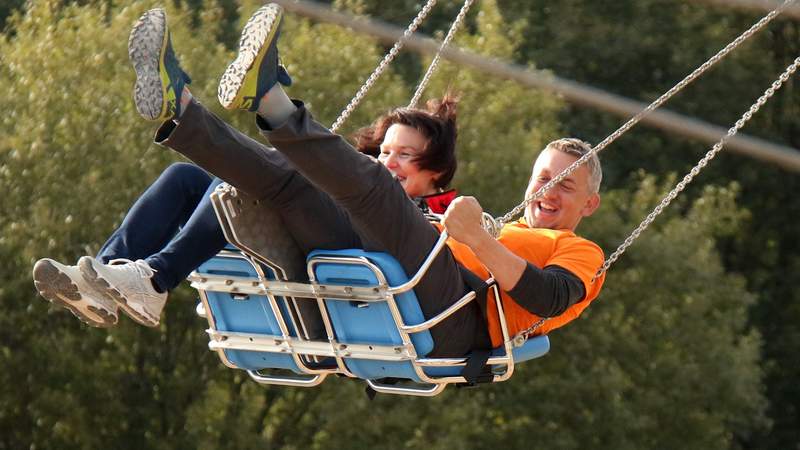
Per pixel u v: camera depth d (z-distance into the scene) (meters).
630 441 31.39
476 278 8.80
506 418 31.81
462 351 8.92
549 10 41.66
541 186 9.73
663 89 42.19
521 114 31.78
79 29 30.55
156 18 7.56
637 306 32.41
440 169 9.55
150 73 7.60
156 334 30.11
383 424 28.25
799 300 44.03
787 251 44.97
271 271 8.69
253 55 7.50
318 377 9.23
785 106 43.50
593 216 32.12
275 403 31.05
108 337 29.23
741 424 36.00
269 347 8.90
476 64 7.90
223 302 8.98
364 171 7.98
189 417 28.94
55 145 29.34
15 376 29.42
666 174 41.22
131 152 28.91
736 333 40.59
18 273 28.95
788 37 43.72
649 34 41.50
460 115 30.94
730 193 35.94
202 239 8.58
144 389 30.17
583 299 9.52
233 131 8.10
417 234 8.30
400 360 8.56
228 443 28.91
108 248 8.84
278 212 8.45
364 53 31.00
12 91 30.02
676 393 31.95
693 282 32.47
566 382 30.75
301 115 7.73
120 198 28.78
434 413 28.66
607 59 41.81
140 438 30.20
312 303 8.84
